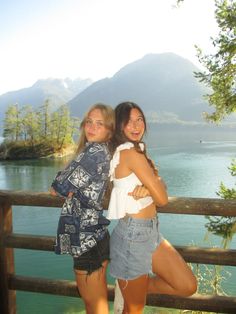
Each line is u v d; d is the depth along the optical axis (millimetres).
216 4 6000
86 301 2410
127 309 2533
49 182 51250
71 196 2352
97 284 2367
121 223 2441
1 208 3061
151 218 2418
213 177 54656
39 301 13438
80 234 2309
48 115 95750
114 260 2459
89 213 2328
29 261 19469
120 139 2432
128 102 2482
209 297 2801
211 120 6656
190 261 2807
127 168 2350
